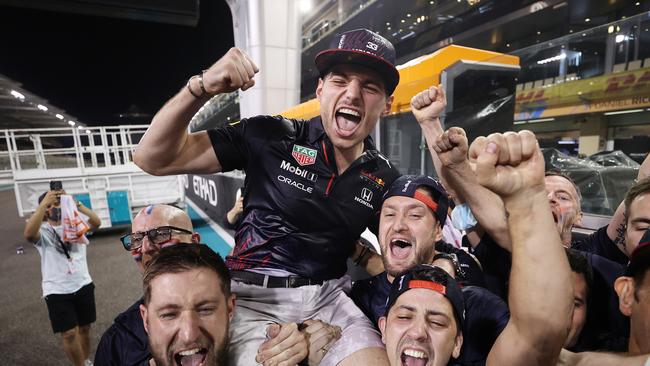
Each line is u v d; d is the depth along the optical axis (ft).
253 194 4.95
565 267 2.66
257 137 4.80
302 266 4.81
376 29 73.46
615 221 5.70
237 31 29.68
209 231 26.86
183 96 3.71
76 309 10.43
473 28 56.08
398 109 11.16
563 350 3.64
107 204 28.04
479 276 5.48
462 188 4.70
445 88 9.93
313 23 87.86
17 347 11.87
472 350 3.94
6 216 43.34
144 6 25.85
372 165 5.22
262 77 27.50
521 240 2.70
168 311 3.65
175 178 30.45
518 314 2.78
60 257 10.11
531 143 2.56
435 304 3.53
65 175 27.22
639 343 3.13
